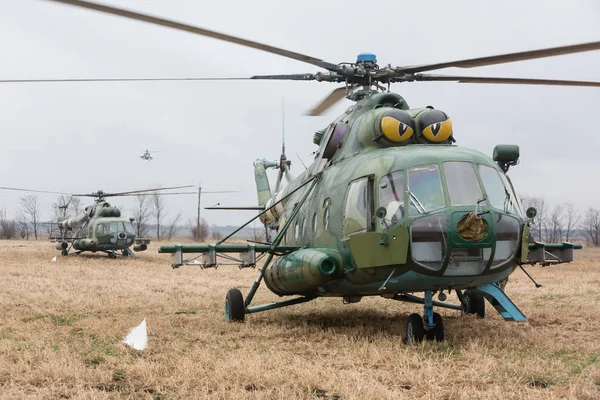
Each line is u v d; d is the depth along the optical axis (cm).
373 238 834
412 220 788
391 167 847
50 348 803
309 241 1066
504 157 957
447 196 792
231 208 1673
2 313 1156
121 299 1400
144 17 807
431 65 1012
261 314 1199
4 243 5291
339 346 839
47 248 4200
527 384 625
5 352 771
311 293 1080
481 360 718
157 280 1872
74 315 1161
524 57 890
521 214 852
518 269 2397
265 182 1789
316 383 617
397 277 814
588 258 3700
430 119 928
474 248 777
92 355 763
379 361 733
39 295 1407
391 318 1139
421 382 630
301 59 1025
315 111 1181
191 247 1052
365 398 566
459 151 854
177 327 1011
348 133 1047
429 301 839
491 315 1194
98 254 3453
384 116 936
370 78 1091
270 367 695
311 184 1119
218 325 1025
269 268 1129
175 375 656
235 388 596
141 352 792
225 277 2028
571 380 634
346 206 921
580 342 858
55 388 610
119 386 632
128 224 3131
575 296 1467
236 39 905
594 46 815
